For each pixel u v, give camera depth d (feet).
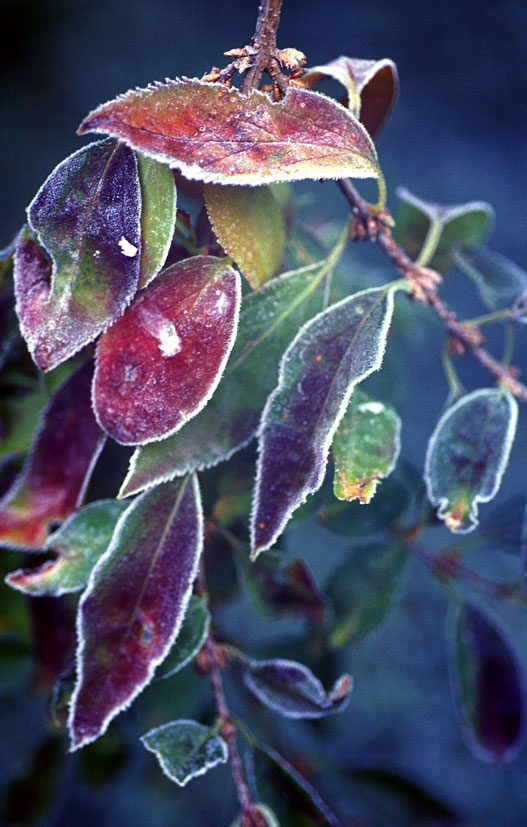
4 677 2.03
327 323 1.39
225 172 1.31
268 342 1.45
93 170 1.35
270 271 1.46
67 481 1.51
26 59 6.51
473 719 1.83
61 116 6.43
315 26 7.20
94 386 1.35
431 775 3.85
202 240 1.45
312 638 1.95
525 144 6.86
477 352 1.57
